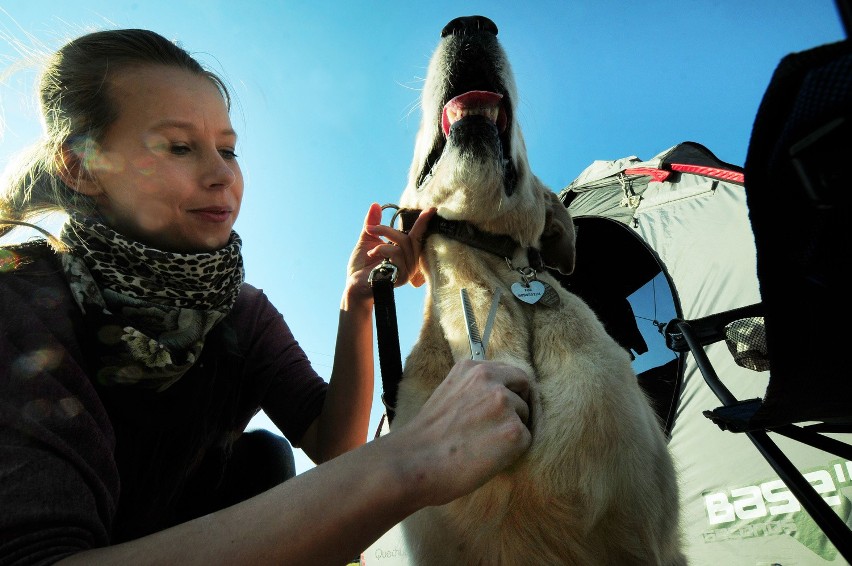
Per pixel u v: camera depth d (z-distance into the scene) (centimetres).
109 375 41
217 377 51
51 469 30
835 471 98
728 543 106
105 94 45
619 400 49
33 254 44
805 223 24
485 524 45
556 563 45
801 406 34
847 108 19
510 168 62
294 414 64
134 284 44
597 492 45
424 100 68
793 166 22
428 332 56
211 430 51
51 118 46
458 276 56
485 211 58
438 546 48
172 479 47
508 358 50
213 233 47
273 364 66
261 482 64
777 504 103
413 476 30
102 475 34
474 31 64
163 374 43
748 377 113
